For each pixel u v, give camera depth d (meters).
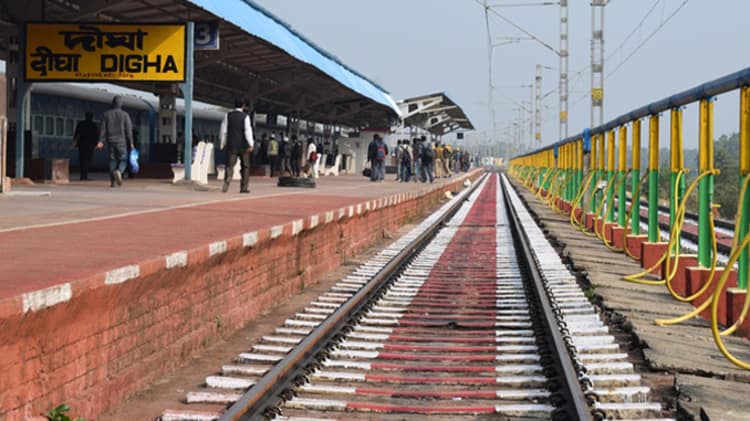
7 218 10.12
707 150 9.79
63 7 20.28
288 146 36.50
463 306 10.70
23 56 19.11
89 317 5.33
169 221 10.64
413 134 70.56
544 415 5.86
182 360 7.09
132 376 6.02
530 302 10.58
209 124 40.09
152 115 34.00
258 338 8.41
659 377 6.59
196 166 23.56
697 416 5.33
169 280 6.75
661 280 11.83
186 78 19.45
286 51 23.81
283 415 5.76
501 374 7.07
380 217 20.48
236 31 23.56
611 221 17.94
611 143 18.31
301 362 7.11
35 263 6.07
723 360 7.06
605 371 6.85
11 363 4.35
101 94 30.12
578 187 23.91
